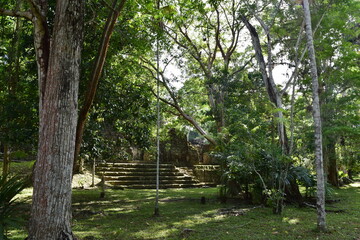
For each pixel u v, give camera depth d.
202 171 19.25
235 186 10.98
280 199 7.98
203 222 6.76
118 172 16.86
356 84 12.05
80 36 4.37
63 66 4.17
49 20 7.31
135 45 8.44
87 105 5.93
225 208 8.80
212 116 12.62
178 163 20.95
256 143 8.63
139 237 5.39
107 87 8.35
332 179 16.14
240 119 9.67
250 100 12.97
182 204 9.74
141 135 9.55
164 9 7.17
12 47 8.46
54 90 4.12
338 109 13.09
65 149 4.07
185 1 8.66
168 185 16.66
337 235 5.58
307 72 12.41
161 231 5.86
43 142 4.05
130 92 9.11
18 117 8.06
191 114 15.26
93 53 8.03
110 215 7.64
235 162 8.50
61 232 3.93
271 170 8.54
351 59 11.23
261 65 10.23
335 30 10.79
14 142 7.97
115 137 11.07
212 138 10.98
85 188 14.01
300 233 5.74
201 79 14.60
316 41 10.52
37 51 4.93
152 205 9.48
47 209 3.88
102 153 10.26
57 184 3.95
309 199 10.12
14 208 4.39
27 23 8.38
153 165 18.92
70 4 4.23
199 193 13.41
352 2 10.58
